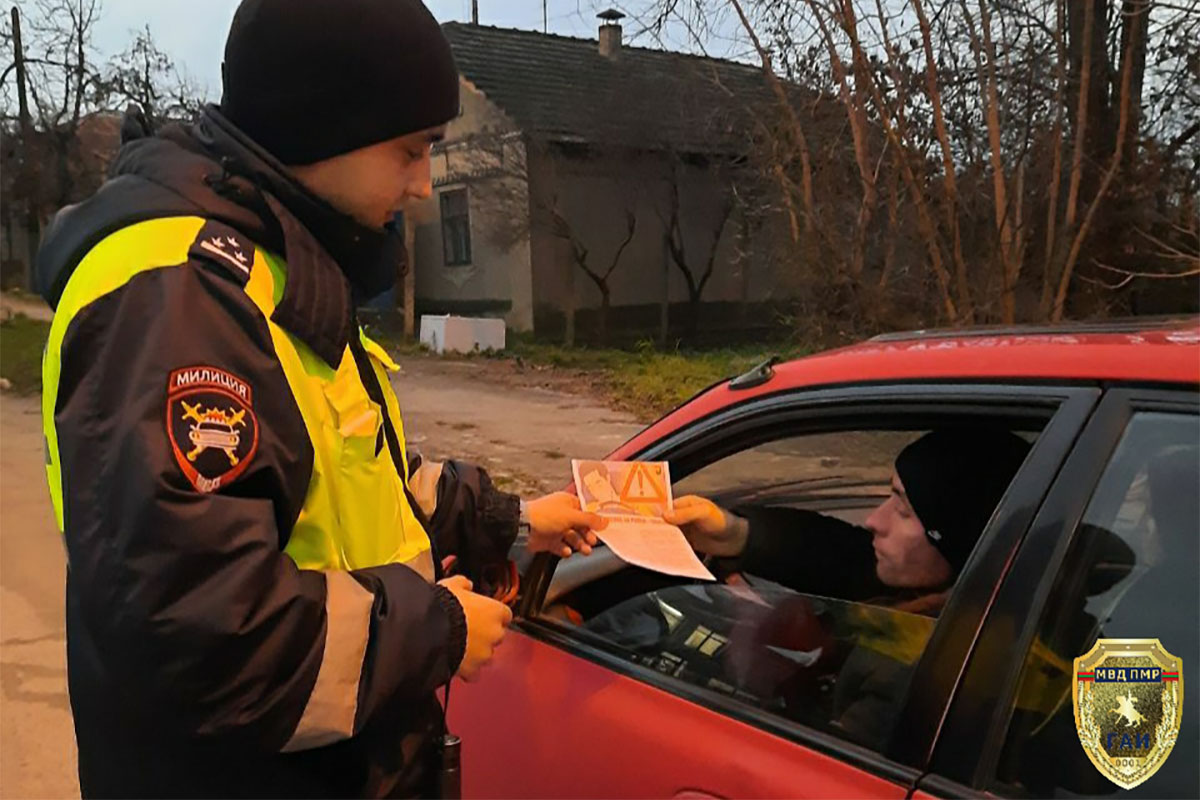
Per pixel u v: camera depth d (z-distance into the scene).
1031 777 1.17
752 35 7.18
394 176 1.34
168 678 1.07
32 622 4.45
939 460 1.56
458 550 1.79
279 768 1.24
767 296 18.27
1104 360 1.29
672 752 1.52
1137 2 6.44
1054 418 1.29
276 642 1.10
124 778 1.22
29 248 22.20
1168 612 1.20
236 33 1.30
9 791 3.10
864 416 1.56
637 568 1.97
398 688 1.20
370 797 1.32
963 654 1.25
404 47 1.28
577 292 16.48
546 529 1.80
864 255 7.38
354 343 1.34
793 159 8.04
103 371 1.12
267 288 1.23
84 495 1.09
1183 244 7.11
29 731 3.47
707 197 17.00
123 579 1.06
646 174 16.41
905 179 6.77
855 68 6.67
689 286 17.34
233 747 1.14
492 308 16.77
